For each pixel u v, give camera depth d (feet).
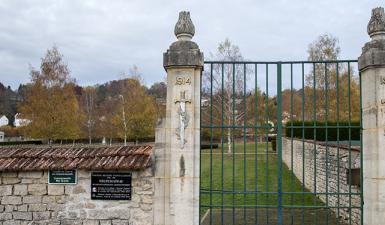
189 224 21.13
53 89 127.65
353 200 32.22
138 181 22.68
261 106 70.28
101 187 22.89
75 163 22.98
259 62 22.84
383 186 20.38
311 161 52.70
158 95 187.21
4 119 254.68
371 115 20.89
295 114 83.41
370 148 20.95
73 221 22.95
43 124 125.59
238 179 59.31
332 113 81.00
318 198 46.83
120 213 22.67
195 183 21.45
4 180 23.49
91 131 171.42
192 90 21.72
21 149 25.90
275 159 83.05
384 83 20.65
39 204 23.22
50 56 129.70
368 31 21.99
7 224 23.30
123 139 159.63
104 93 218.18
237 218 37.24
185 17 22.41
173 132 21.66
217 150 90.12
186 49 21.77
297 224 34.68
